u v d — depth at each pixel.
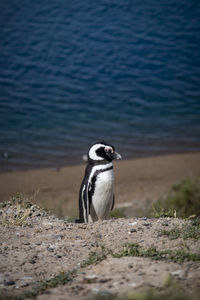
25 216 14.88
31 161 37.69
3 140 41.94
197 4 76.50
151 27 69.69
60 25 70.00
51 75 57.31
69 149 40.09
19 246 12.50
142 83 55.81
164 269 10.15
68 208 25.31
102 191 16.02
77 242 12.70
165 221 14.31
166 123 46.12
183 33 68.06
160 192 28.66
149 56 62.06
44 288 9.75
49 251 12.10
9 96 52.00
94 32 67.75
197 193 24.02
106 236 13.09
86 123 46.00
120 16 73.00
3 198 29.16
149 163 36.94
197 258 10.78
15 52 62.62
